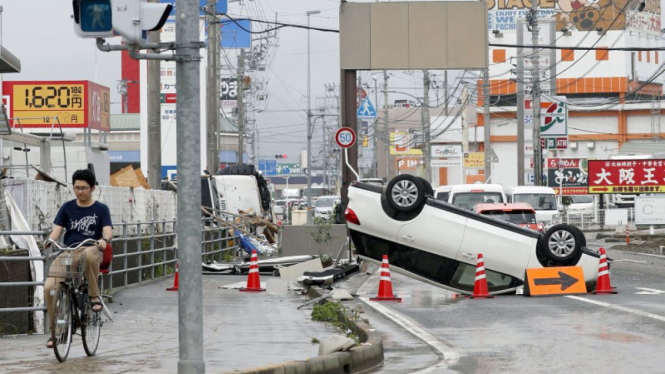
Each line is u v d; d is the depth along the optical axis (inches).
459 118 4734.3
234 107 4355.3
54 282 434.0
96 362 438.3
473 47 1306.6
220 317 670.5
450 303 805.2
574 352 506.9
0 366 423.2
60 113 1683.1
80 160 1444.4
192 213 361.4
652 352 498.6
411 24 1309.1
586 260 848.9
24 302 592.7
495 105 4237.2
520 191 1750.7
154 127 1216.2
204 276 1099.3
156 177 1223.5
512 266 853.8
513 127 4018.2
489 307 761.6
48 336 547.2
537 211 1702.8
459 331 616.7
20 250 602.2
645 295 833.5
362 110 2273.6
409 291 952.9
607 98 4357.8
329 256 1182.9
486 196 1429.6
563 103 2529.5
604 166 2287.2
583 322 644.1
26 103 1696.6
